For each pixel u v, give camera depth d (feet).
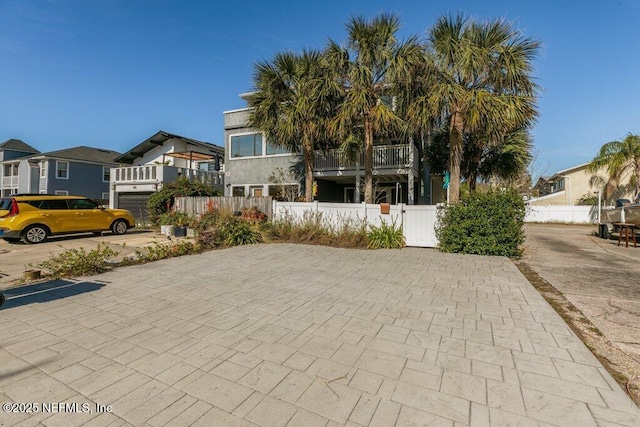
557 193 85.10
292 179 55.52
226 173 61.98
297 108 36.35
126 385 7.88
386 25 31.73
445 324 11.60
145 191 62.90
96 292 15.76
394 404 7.09
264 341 10.28
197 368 8.65
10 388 7.73
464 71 26.61
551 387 7.69
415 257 25.07
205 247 28.63
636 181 63.87
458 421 6.53
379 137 42.98
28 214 33.50
